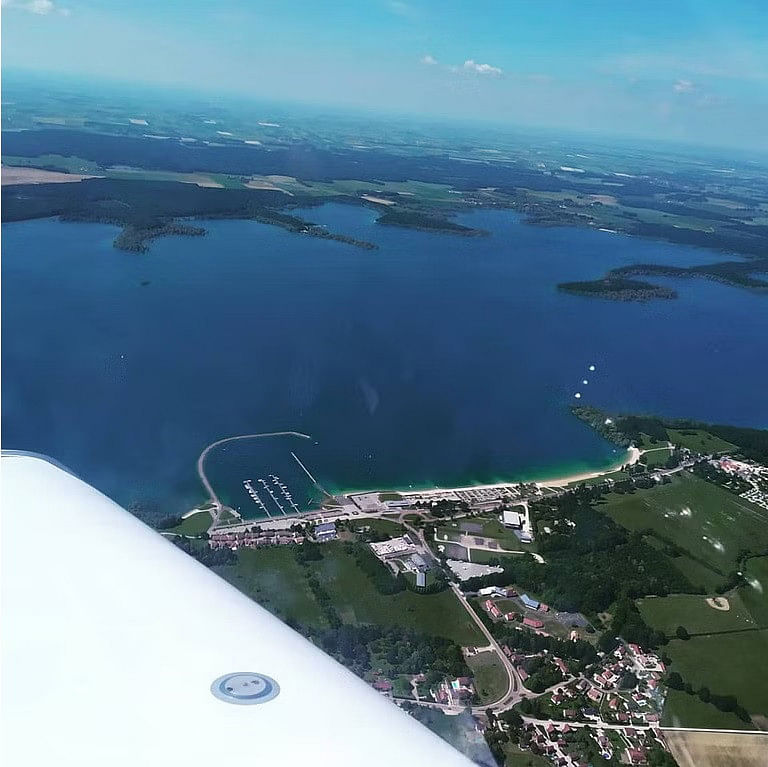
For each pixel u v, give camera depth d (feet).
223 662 5.60
